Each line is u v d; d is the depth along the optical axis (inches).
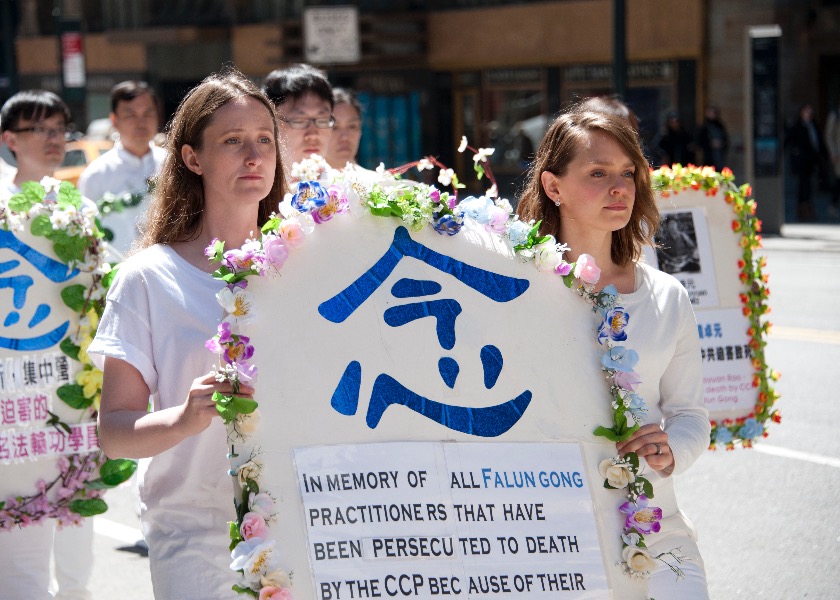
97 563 440.1
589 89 1782.7
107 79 2449.6
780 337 797.2
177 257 228.4
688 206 412.8
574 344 213.3
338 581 190.7
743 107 1643.7
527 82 1871.3
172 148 236.4
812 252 1222.9
